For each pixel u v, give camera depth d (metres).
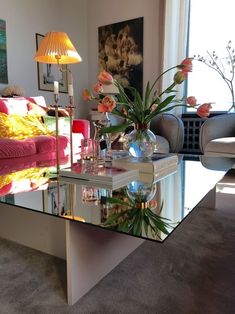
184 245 1.48
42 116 3.03
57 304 1.01
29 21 3.81
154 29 4.06
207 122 2.96
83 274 1.05
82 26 4.67
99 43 4.64
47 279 1.16
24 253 1.38
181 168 1.80
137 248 1.42
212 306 1.00
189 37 3.91
